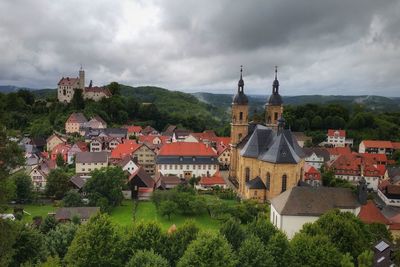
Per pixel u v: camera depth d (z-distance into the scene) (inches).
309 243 2578.7
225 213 4495.6
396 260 2374.5
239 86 6358.3
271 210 3949.3
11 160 1955.0
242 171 5452.8
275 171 4862.2
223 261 2278.5
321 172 6619.1
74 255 2400.3
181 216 4694.9
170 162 6397.6
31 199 5226.4
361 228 3048.7
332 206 3646.7
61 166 7160.4
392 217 4153.5
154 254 2358.5
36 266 2342.5
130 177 5807.1
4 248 1939.0
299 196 3659.0
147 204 5241.1
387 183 6181.1
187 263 2290.8
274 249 2524.6
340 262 2497.5
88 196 4916.3
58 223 3978.8
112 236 2463.1
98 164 6791.3
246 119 6333.7
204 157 6510.8
